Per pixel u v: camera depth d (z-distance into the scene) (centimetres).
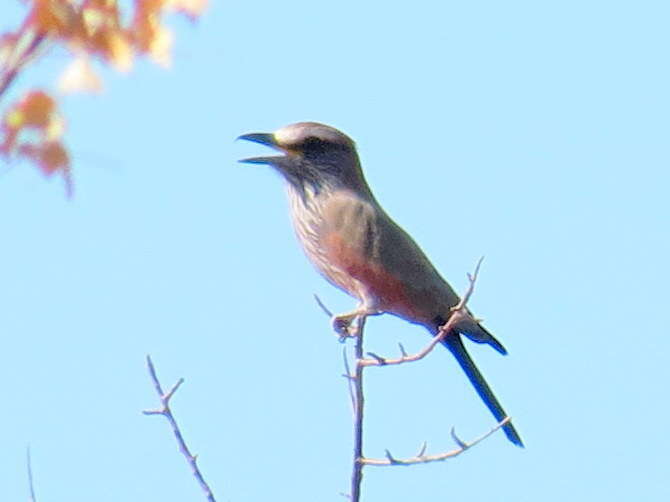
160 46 377
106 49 373
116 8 373
